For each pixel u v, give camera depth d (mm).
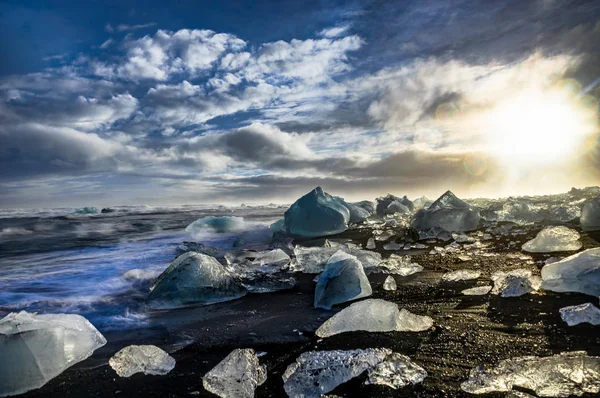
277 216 12734
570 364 1302
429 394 1245
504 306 2062
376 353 1526
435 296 2424
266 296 2840
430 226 5352
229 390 1384
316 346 1787
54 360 1643
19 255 5785
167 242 6848
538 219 5504
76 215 15359
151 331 2184
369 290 2588
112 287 3445
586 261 2197
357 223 7973
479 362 1451
